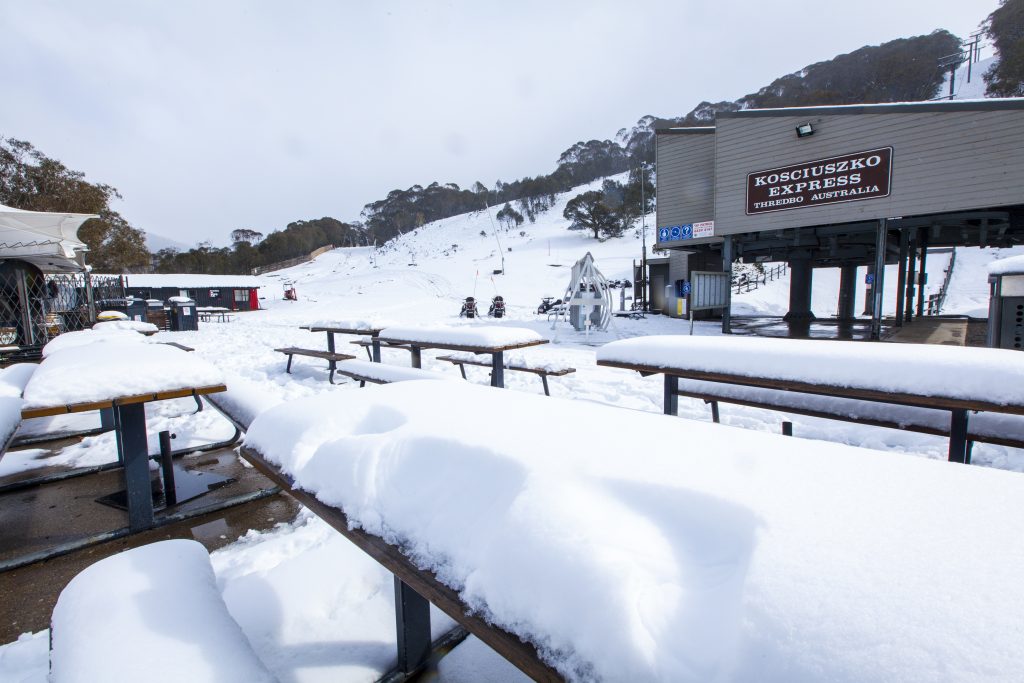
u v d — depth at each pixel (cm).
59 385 198
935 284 2544
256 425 146
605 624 59
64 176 3052
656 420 114
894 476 76
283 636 154
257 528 247
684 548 67
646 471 80
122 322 675
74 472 320
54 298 1039
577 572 64
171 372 224
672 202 1376
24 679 146
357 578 184
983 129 859
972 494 69
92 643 82
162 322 1697
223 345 1073
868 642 46
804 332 1158
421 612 141
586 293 1347
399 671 140
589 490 78
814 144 1037
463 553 79
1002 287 418
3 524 254
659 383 583
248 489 293
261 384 611
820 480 75
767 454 88
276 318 2319
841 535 60
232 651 83
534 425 109
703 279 1141
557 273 4450
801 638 49
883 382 208
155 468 332
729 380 257
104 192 3303
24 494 292
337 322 692
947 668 42
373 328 618
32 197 2880
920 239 1435
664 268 1875
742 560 62
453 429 107
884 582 52
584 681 58
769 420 418
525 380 607
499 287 3953
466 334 426
